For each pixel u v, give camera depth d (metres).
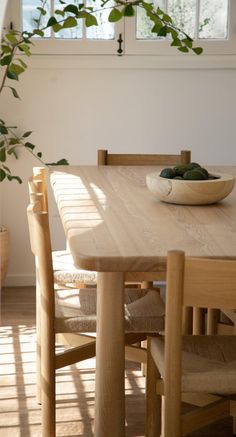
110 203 2.81
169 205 2.80
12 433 2.84
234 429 2.85
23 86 4.58
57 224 4.75
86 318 2.64
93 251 2.08
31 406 3.09
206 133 4.77
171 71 4.68
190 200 2.75
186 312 3.31
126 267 2.04
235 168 3.68
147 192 3.06
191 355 2.33
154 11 4.51
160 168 3.74
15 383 3.32
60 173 3.53
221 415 2.28
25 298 4.54
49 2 4.55
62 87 4.61
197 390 2.15
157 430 2.50
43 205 2.96
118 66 4.61
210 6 4.65
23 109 4.61
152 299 2.85
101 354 2.26
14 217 4.71
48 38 4.57
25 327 4.04
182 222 2.50
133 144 4.73
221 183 2.74
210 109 4.74
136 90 4.68
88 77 4.62
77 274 3.10
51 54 4.56
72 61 4.57
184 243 2.21
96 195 2.96
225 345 2.43
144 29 4.64
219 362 2.29
